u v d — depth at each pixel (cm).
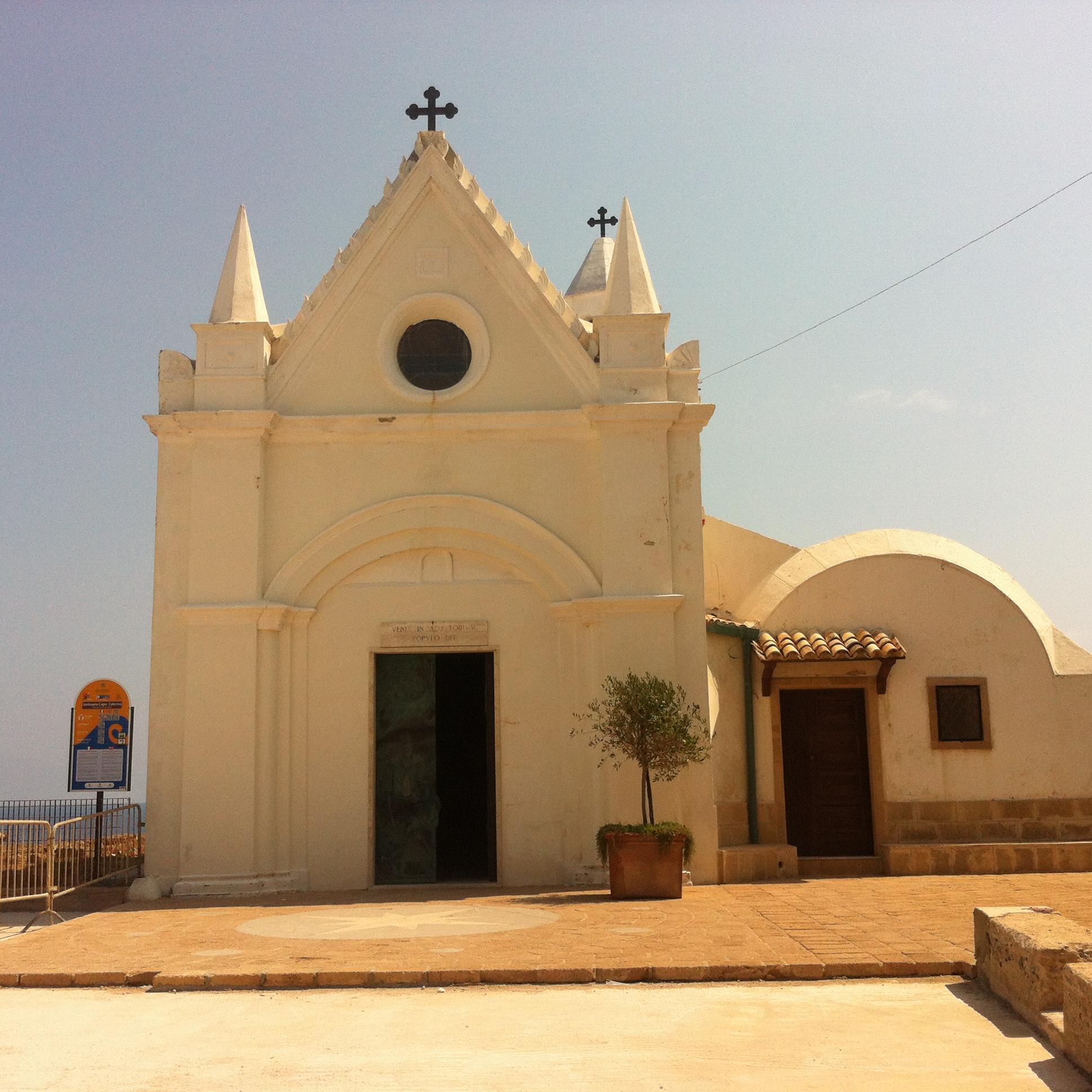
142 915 1254
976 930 868
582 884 1486
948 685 1702
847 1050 682
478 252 1636
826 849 1684
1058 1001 720
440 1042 702
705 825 1499
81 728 1605
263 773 1504
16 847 1416
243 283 1636
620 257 1636
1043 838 1666
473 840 1656
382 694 1574
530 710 1549
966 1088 617
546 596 1569
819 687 1703
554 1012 770
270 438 1584
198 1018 770
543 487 1584
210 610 1516
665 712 1371
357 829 1526
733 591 1945
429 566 1588
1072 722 1694
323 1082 631
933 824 1670
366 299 1628
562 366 1611
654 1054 675
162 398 1590
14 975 886
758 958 898
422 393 1602
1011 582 1802
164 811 1495
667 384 1595
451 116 1697
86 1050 699
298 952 953
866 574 1733
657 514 1548
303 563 1565
